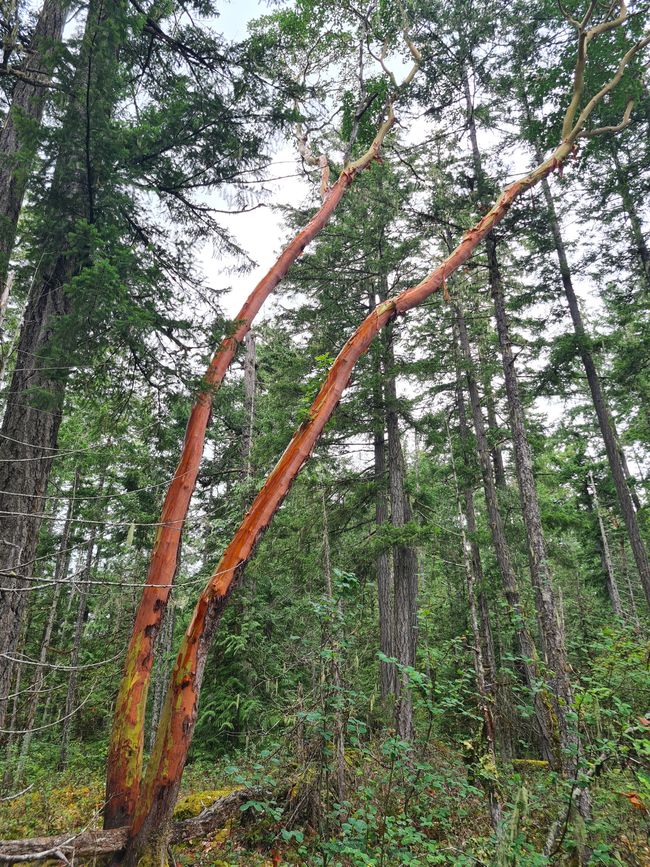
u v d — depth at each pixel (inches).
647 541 792.3
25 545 202.7
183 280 270.5
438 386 574.9
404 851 168.6
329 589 232.2
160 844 165.3
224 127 266.7
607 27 295.1
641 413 689.0
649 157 464.4
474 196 434.0
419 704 194.5
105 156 203.9
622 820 183.3
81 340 206.8
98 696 421.7
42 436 216.7
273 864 188.9
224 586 196.1
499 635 441.7
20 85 252.2
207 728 408.8
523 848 165.0
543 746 275.3
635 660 194.7
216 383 230.7
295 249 262.1
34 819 247.4
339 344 473.4
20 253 222.4
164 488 412.8
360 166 298.4
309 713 194.9
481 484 525.0
